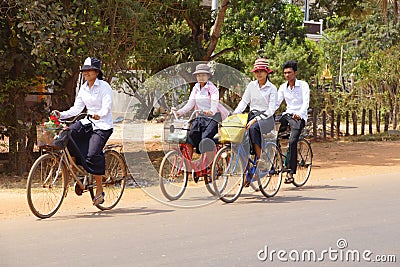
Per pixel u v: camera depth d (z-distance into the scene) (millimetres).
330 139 20906
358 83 25328
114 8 13242
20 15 11969
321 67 30188
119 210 9164
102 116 8680
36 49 11844
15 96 13719
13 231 7664
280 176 10523
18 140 13742
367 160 15625
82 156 8641
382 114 24828
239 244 6996
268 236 7375
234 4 18016
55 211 8602
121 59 14328
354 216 8547
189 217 8562
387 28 34219
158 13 14883
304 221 8234
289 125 10961
